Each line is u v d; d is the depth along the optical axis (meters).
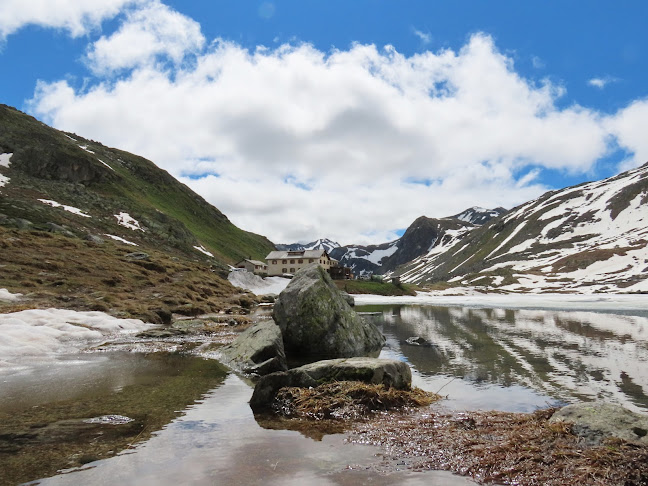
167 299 39.59
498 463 6.51
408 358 17.95
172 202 169.50
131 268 50.69
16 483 5.64
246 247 185.38
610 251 170.38
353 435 8.16
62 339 21.52
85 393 11.26
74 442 7.40
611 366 15.62
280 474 6.12
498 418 9.02
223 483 5.74
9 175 105.94
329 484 5.77
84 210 102.62
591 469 6.04
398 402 10.58
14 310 25.55
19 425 8.38
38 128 144.25
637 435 6.92
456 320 38.03
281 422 9.02
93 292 36.00
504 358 17.64
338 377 11.57
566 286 144.88
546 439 7.27
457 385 12.89
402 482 5.91
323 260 150.50
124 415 9.25
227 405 10.27
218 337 25.03
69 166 123.75
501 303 74.69
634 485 5.70
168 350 19.92
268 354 16.08
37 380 12.88
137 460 6.59
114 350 19.66
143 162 186.00
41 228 68.44
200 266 80.75
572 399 11.06
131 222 110.69
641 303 68.38
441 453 7.08
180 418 9.10
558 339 23.88
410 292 141.00
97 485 5.61
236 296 60.25
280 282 112.75
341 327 20.81
